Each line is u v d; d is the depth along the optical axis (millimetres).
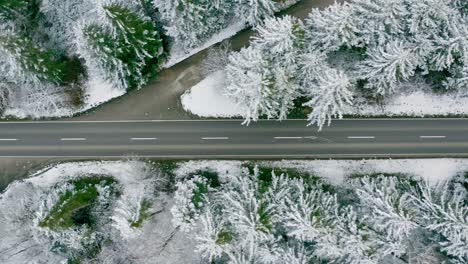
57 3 43844
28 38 37781
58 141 43719
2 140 43844
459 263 34594
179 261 42281
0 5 38625
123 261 42031
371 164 41906
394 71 34031
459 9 34938
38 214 37062
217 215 35156
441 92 40969
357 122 41969
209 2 37625
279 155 42469
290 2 41406
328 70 33469
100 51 35281
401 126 41719
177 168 43000
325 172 42156
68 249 41125
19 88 43469
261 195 35000
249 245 34625
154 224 41969
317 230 32344
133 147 43344
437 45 34969
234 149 42719
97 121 43531
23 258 41344
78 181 43375
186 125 42938
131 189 42000
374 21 33719
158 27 41000
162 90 43125
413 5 33094
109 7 33375
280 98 36531
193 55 42594
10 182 43688
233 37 42188
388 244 33219
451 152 41438
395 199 34156
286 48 33406
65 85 43156
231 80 36719
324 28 33656
